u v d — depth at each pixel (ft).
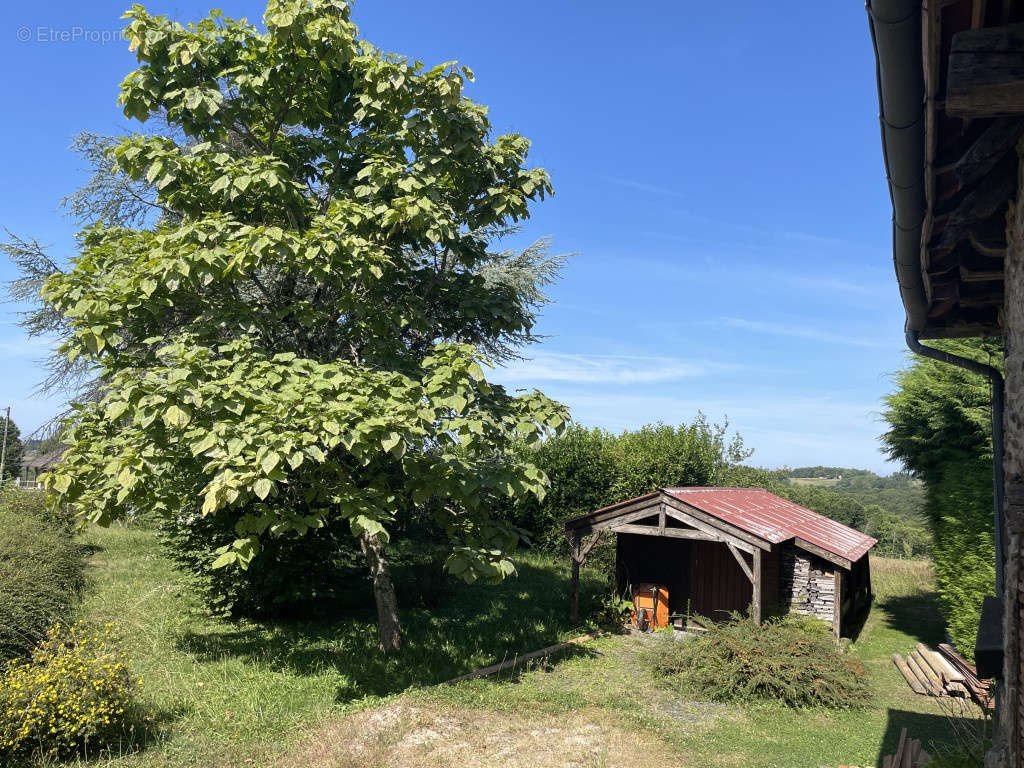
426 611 51.88
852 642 50.67
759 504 61.98
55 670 26.94
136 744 26.99
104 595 47.98
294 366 32.17
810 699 34.96
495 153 38.99
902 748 24.12
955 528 42.34
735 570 54.08
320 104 39.04
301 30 34.47
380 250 35.17
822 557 50.19
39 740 25.43
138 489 31.65
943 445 45.93
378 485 35.42
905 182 13.43
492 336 43.16
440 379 31.24
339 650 40.32
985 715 31.58
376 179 34.73
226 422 29.19
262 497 26.50
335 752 26.25
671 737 30.04
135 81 33.86
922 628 56.18
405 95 36.04
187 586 49.47
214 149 35.94
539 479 35.45
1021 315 13.20
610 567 71.82
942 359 21.77
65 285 31.83
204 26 35.35
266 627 44.91
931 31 9.38
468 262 41.60
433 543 65.87
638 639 49.01
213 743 27.20
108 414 28.35
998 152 12.34
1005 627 14.01
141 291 32.19
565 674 39.40
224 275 31.96
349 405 28.99
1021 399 13.15
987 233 14.64
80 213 58.59
